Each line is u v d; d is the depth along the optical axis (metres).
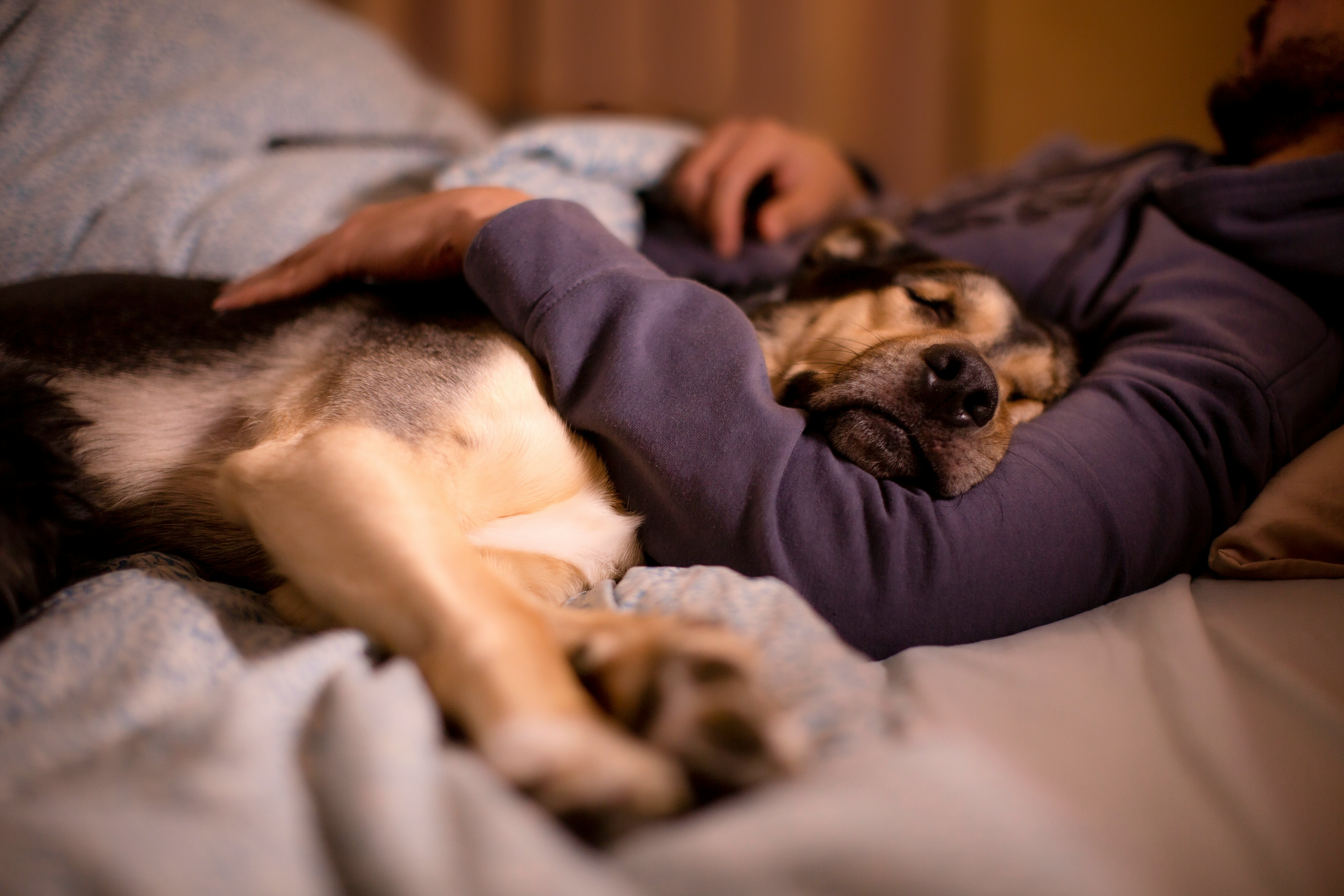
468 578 0.72
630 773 0.52
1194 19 3.13
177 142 1.59
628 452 0.87
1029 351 1.30
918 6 3.29
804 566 0.83
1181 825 0.62
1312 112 1.36
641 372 0.86
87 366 1.06
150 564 0.90
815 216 1.97
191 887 0.40
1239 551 0.99
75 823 0.42
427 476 0.89
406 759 0.50
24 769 0.51
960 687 0.75
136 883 0.39
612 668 0.63
